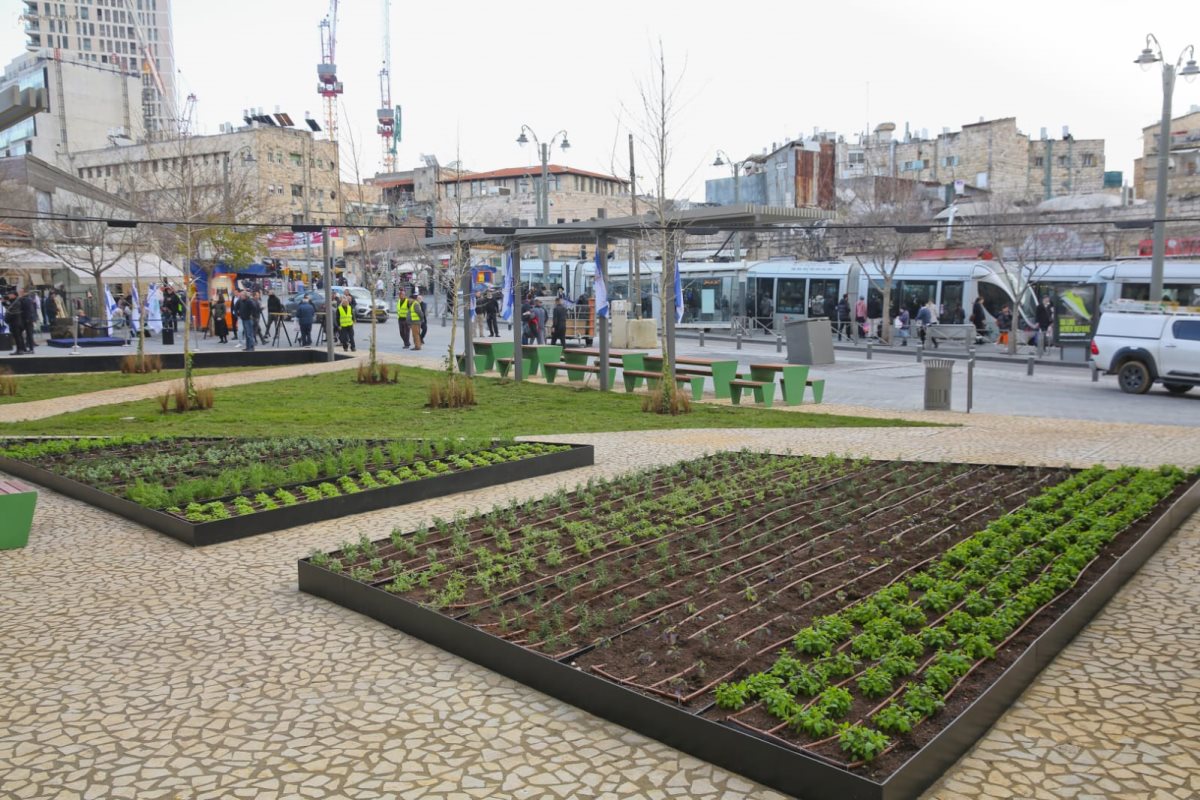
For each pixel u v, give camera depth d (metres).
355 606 7.34
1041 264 35.59
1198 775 4.75
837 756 4.72
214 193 46.47
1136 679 5.88
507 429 16.41
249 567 8.49
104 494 10.75
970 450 13.59
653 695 5.36
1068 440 14.41
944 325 34.56
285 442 14.10
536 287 48.09
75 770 4.94
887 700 5.27
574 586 7.30
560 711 5.57
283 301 51.09
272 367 27.86
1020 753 5.00
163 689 5.92
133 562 8.69
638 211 59.50
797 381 19.83
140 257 37.44
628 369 23.50
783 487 10.72
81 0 179.00
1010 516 8.99
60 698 5.80
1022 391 22.06
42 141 91.12
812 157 49.91
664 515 9.60
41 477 12.16
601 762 4.96
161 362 27.72
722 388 21.58
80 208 39.12
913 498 10.16
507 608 6.90
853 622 6.53
